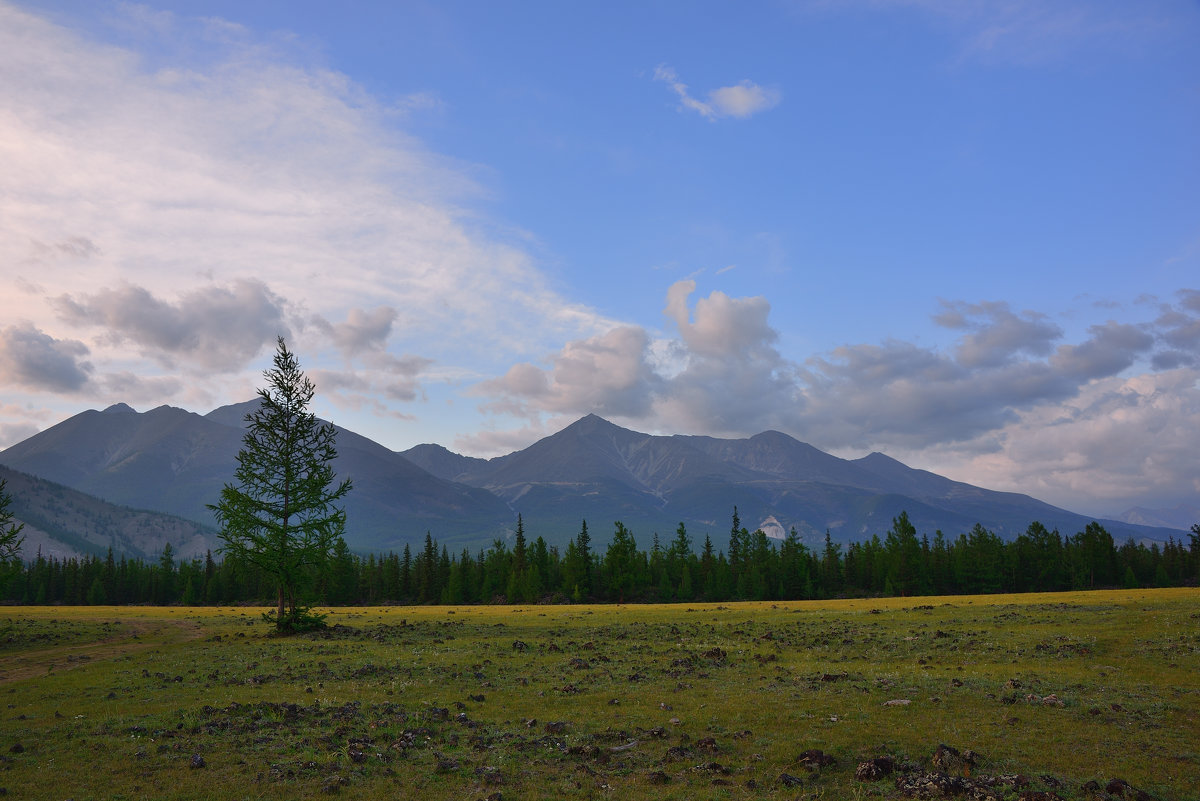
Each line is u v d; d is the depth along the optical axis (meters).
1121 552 157.25
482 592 147.12
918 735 21.78
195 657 38.22
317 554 52.00
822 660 35.88
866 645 39.69
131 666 35.69
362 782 17.62
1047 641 37.59
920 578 144.00
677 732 22.36
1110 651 34.81
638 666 34.28
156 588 170.50
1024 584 144.62
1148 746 20.83
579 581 144.12
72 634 50.56
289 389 54.00
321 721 23.27
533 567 141.75
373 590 158.12
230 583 155.38
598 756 19.98
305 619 51.34
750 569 151.25
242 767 18.62
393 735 21.72
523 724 23.33
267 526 51.03
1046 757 19.94
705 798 16.78
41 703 26.81
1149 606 47.53
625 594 145.25
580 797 16.86
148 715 24.08
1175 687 27.47
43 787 17.17
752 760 19.56
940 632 41.97
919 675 30.59
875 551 158.25
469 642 43.75
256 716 23.98
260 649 41.12
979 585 142.38
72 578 175.00
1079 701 25.52
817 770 18.77
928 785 17.14
